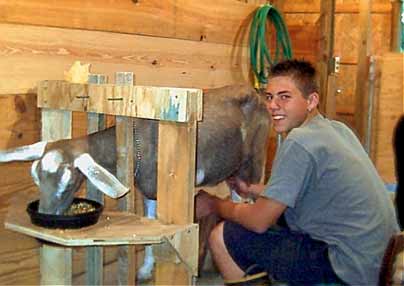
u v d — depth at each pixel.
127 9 2.69
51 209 1.74
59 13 2.35
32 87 2.28
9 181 2.21
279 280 2.19
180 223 1.85
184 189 1.83
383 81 4.64
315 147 2.09
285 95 2.26
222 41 3.48
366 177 2.14
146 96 1.86
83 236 1.68
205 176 2.45
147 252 2.61
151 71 2.90
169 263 1.84
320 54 4.36
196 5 3.19
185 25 3.12
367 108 4.68
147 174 2.12
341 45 5.45
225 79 3.56
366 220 2.08
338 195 2.09
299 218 2.18
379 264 2.06
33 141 2.31
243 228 2.23
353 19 5.37
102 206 1.87
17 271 2.29
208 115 2.45
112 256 2.71
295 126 2.29
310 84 2.27
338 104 5.43
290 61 2.32
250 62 3.79
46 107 2.19
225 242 2.26
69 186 1.73
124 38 2.70
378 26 5.37
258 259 2.21
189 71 3.20
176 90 1.79
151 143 2.09
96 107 2.01
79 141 1.93
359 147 2.30
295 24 5.23
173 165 1.85
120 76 2.13
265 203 2.11
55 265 1.83
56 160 1.74
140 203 2.44
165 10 2.95
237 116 2.58
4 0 2.12
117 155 1.98
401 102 4.62
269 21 3.88
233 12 3.54
